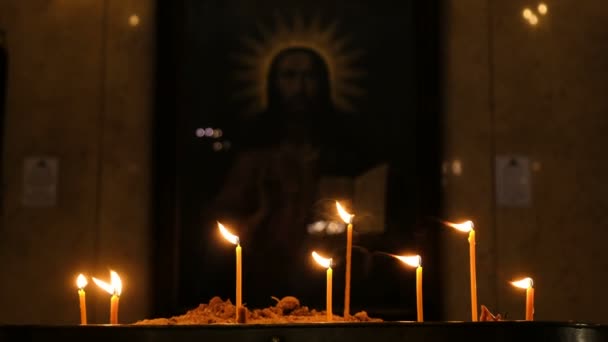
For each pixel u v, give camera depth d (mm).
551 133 3691
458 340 1266
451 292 3576
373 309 3518
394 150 3623
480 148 3674
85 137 3695
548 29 3740
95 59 3729
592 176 3670
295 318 1557
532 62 3721
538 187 3666
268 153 3625
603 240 3635
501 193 3650
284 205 3592
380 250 3557
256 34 3674
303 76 3652
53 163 3678
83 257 3629
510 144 3682
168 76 3637
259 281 3553
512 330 1282
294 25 3678
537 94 3707
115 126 3697
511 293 3590
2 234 3643
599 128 3691
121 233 3641
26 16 3748
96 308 3584
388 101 3646
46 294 3609
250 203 3596
